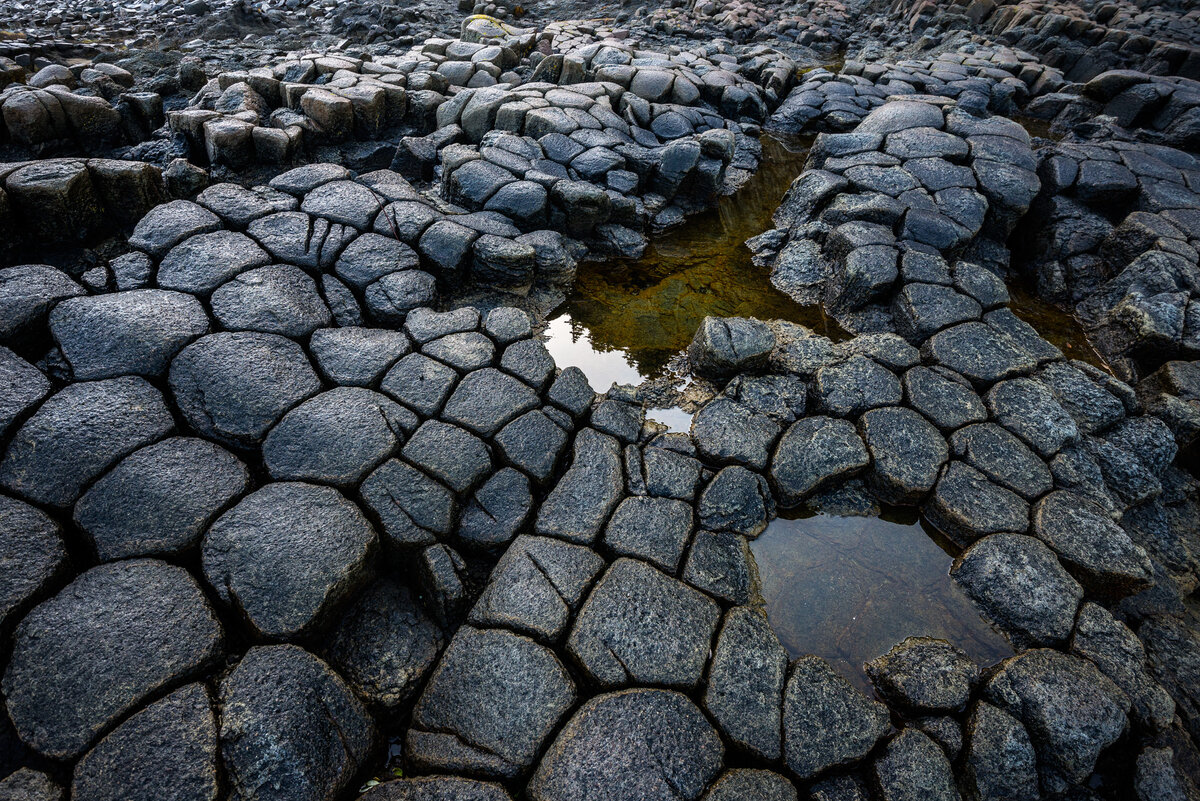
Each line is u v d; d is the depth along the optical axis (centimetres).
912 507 210
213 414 188
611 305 288
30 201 232
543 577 175
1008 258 329
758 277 311
